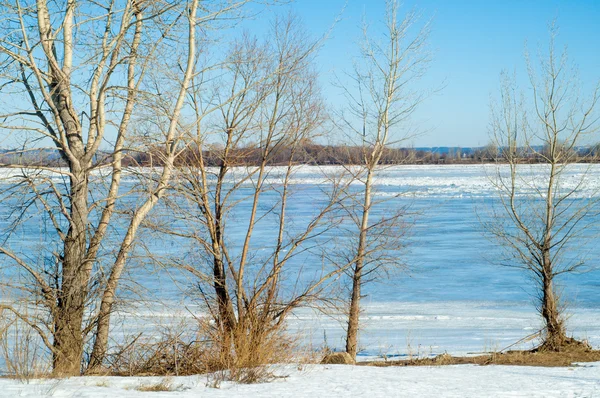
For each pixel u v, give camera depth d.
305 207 51.66
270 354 14.03
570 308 26.00
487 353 18.30
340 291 20.66
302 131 18.83
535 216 22.84
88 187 14.82
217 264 17.95
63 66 14.57
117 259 14.66
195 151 17.88
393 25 21.59
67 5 14.38
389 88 21.39
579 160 21.36
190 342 14.30
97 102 14.59
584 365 15.56
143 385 10.02
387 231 21.34
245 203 53.75
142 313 18.17
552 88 21.12
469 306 26.89
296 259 33.47
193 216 17.19
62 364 12.94
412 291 29.89
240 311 17.12
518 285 30.95
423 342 20.91
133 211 15.05
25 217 14.48
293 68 18.03
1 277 14.36
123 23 14.45
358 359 18.52
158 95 15.05
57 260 14.30
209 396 8.91
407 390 9.93
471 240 43.31
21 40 14.14
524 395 9.53
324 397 9.03
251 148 18.38
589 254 34.81
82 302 13.98
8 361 10.78
